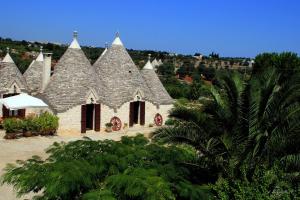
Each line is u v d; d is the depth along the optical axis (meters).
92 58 102.62
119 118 39.25
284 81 17.69
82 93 36.69
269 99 16.41
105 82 39.09
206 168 17.41
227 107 17.09
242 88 17.20
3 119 35.62
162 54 161.62
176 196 13.38
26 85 40.47
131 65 41.09
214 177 17.47
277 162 16.67
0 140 31.78
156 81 43.72
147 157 14.62
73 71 37.25
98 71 39.47
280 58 46.12
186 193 13.18
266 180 16.14
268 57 47.81
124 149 14.55
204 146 17.23
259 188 16.08
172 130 17.33
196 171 17.09
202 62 145.50
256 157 16.77
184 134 17.22
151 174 12.77
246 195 15.76
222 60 157.38
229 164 16.98
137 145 16.12
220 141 16.94
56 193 11.75
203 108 17.70
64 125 35.78
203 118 17.19
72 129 36.19
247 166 16.70
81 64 37.81
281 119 16.41
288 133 16.47
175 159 15.88
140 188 11.65
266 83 16.81
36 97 37.81
